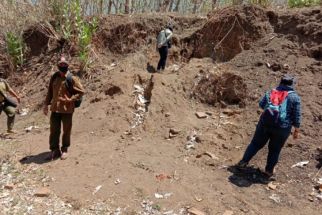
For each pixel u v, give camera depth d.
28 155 7.43
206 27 10.76
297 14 10.03
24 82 11.71
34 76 11.72
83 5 12.27
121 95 9.20
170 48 10.93
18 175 6.57
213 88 8.94
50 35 12.20
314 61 9.02
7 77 12.04
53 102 6.96
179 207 5.77
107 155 7.20
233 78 8.82
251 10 10.30
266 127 6.39
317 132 7.36
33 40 12.67
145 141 7.76
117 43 11.52
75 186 6.20
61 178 6.45
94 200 5.88
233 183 6.43
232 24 10.27
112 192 6.04
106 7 13.87
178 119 8.34
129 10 13.82
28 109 10.48
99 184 6.24
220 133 7.81
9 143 8.11
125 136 8.03
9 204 5.76
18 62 12.11
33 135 8.64
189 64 10.07
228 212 5.68
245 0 11.61
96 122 8.59
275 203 5.98
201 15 12.00
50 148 7.18
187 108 8.73
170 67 10.66
